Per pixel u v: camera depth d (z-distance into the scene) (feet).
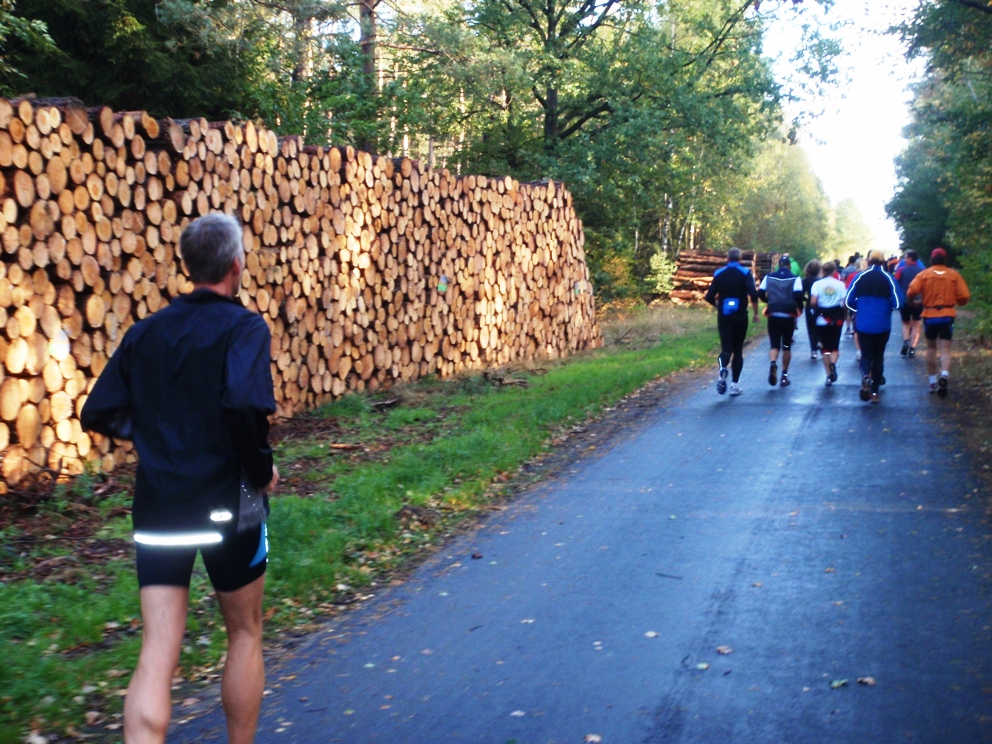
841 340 67.10
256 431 9.39
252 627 10.27
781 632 14.80
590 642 14.73
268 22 63.05
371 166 40.16
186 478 9.48
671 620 15.52
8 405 22.71
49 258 24.03
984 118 66.23
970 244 67.46
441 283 46.06
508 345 52.85
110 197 26.32
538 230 56.18
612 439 31.83
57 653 14.32
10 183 22.97
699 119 79.82
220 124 31.60
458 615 16.19
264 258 33.19
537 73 82.28
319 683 13.55
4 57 49.24
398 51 78.84
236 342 9.66
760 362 53.01
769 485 24.57
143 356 9.86
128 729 8.97
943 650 13.80
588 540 20.34
